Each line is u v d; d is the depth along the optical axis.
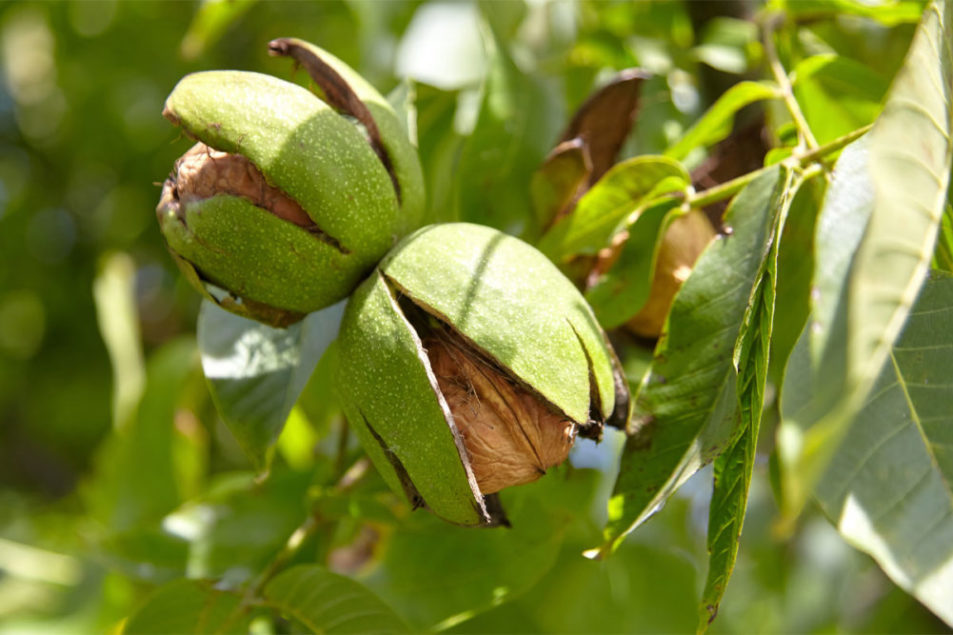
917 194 0.29
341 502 0.39
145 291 0.70
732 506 0.33
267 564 0.42
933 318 0.32
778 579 0.56
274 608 0.38
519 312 0.33
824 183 0.35
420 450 0.33
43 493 0.78
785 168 0.34
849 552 0.55
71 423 0.76
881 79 0.39
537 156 0.41
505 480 0.34
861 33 0.47
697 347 0.34
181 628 0.37
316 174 0.34
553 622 0.47
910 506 0.31
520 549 0.40
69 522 0.52
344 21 0.62
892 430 0.31
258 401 0.37
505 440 0.33
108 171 0.72
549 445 0.33
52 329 0.75
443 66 0.44
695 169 0.39
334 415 0.44
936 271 0.33
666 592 0.49
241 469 0.63
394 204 0.35
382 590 0.40
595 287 0.38
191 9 0.69
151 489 0.48
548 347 0.33
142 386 0.49
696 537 0.53
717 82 0.45
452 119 0.44
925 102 0.29
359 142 0.34
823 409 0.28
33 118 0.73
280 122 0.34
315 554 0.42
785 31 0.42
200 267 0.35
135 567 0.43
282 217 0.34
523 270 0.34
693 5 0.46
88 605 0.47
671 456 0.33
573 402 0.33
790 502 0.27
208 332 0.38
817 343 0.29
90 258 0.73
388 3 0.47
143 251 0.70
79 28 0.68
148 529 0.43
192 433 0.48
